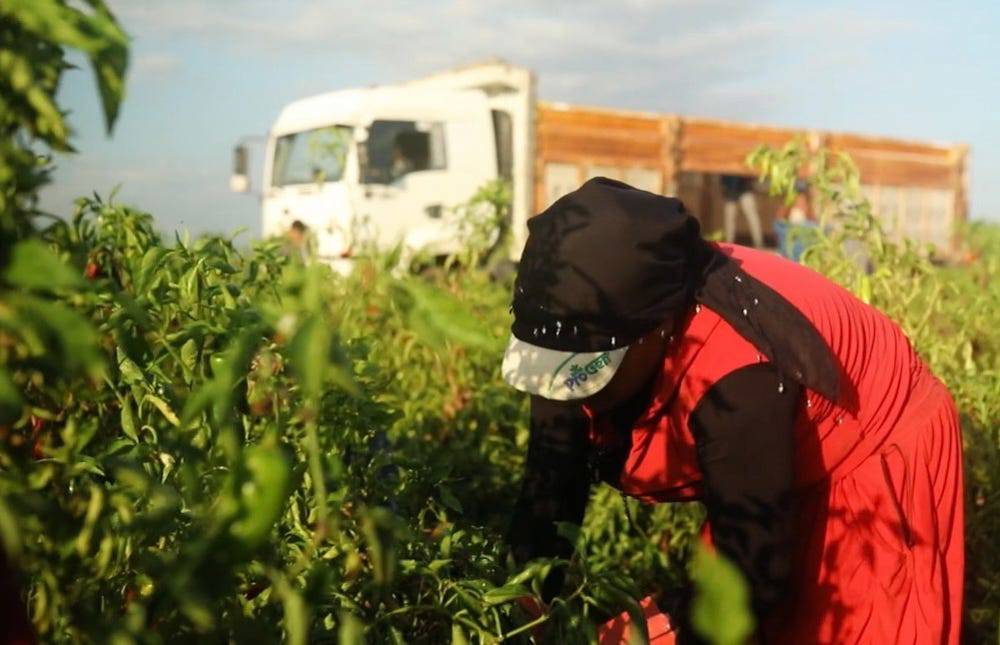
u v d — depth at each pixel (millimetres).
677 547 3932
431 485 2527
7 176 1036
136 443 1736
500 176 14281
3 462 1407
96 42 962
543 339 2074
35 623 1380
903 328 4008
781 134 17453
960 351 4844
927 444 2385
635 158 15773
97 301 1502
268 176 13195
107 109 985
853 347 2316
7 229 1050
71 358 982
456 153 13242
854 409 2279
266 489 1067
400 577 2012
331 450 2213
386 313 4273
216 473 1683
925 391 2461
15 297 980
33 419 1651
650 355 2139
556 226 2072
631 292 2008
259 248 3047
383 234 12469
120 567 1546
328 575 1210
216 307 2105
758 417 2059
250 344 1137
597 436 2457
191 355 1846
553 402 2459
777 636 2361
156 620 1420
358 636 1279
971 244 11625
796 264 2475
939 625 2311
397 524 1320
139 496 1687
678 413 2188
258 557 1577
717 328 2107
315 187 12492
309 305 1092
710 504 2107
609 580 1914
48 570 1376
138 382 1807
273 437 1146
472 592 1960
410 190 12734
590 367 2086
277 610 1670
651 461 2340
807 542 2322
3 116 1040
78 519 1400
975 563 3758
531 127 14352
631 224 2018
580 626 1892
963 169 20328
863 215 3820
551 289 2053
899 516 2289
